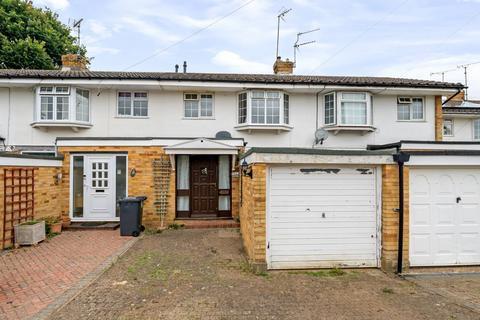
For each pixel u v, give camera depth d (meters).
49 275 5.23
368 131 11.80
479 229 5.88
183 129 11.65
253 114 11.54
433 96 12.40
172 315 3.82
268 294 4.50
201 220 9.83
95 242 7.56
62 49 19.11
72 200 9.60
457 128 16.44
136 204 8.33
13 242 7.12
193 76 12.10
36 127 10.91
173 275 5.26
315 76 13.63
